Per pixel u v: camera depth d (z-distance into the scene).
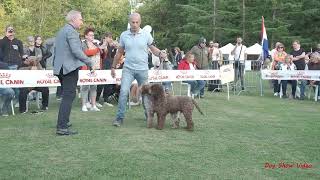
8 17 25.27
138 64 8.10
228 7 50.31
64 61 6.95
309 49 49.09
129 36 8.14
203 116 9.59
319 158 5.79
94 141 6.61
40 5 26.78
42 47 12.77
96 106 10.79
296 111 10.84
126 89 8.03
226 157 5.75
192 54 13.82
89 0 36.56
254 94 15.70
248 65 29.73
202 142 6.66
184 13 51.97
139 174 4.91
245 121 8.93
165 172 5.01
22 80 9.53
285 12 50.16
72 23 7.13
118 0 49.50
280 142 6.78
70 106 7.13
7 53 10.26
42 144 6.36
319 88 13.98
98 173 4.93
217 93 15.70
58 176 4.80
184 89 16.73
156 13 55.78
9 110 10.14
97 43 11.64
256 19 49.38
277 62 16.19
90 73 10.17
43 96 10.35
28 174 4.86
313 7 50.03
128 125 8.13
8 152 5.86
